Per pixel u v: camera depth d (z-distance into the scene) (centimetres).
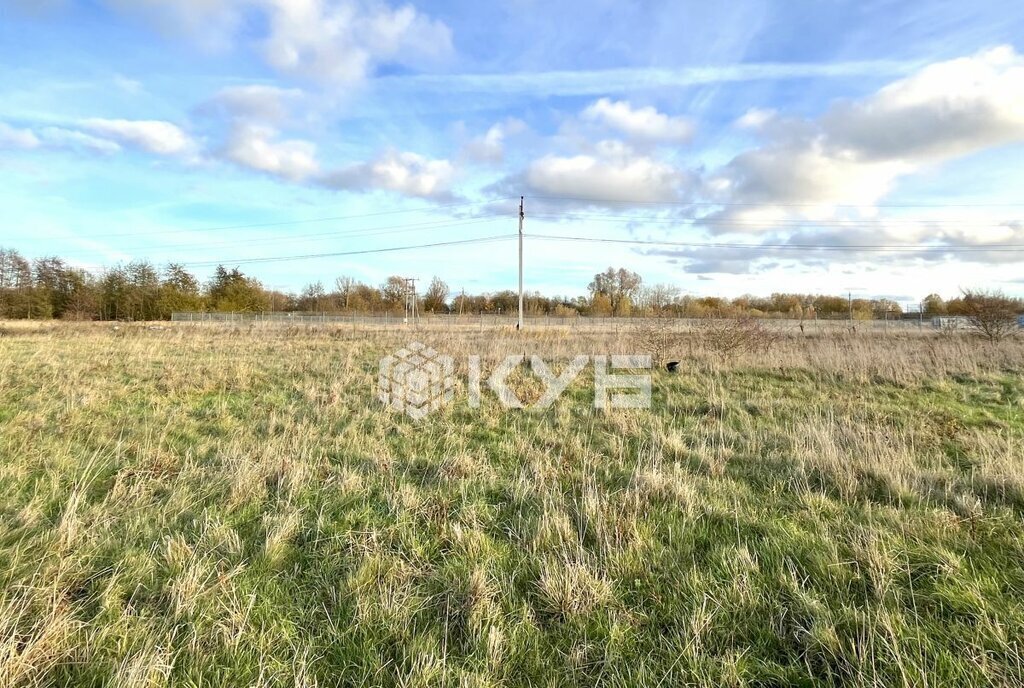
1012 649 211
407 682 202
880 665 211
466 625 238
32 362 1112
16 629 220
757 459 492
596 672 215
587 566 284
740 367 1228
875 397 860
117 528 331
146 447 516
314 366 1203
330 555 309
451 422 666
